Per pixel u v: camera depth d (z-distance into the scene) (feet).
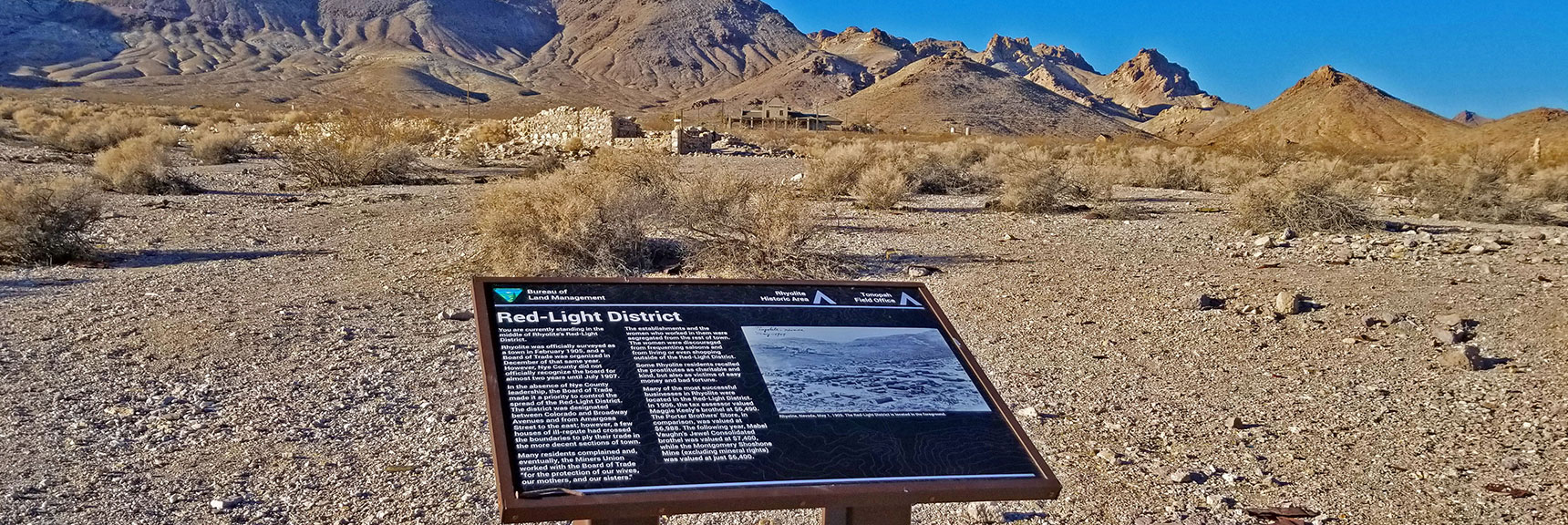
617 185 39.68
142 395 21.31
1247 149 108.68
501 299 11.93
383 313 29.50
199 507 15.81
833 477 10.58
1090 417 21.33
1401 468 18.52
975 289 34.14
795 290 13.08
